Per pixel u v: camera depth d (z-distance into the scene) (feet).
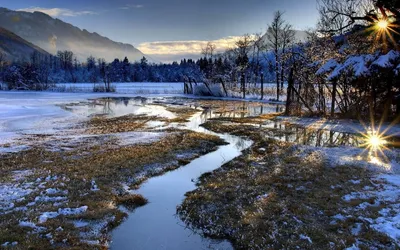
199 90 189.06
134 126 77.30
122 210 29.25
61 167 40.50
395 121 67.97
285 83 256.32
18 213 26.25
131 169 40.42
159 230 25.52
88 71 456.86
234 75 203.00
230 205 28.94
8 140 58.54
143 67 485.97
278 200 29.09
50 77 377.30
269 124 76.69
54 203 29.01
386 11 67.21
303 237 22.50
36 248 21.04
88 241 22.71
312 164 39.70
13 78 256.73
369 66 63.31
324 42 88.79
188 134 63.57
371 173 35.42
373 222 23.94
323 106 85.76
